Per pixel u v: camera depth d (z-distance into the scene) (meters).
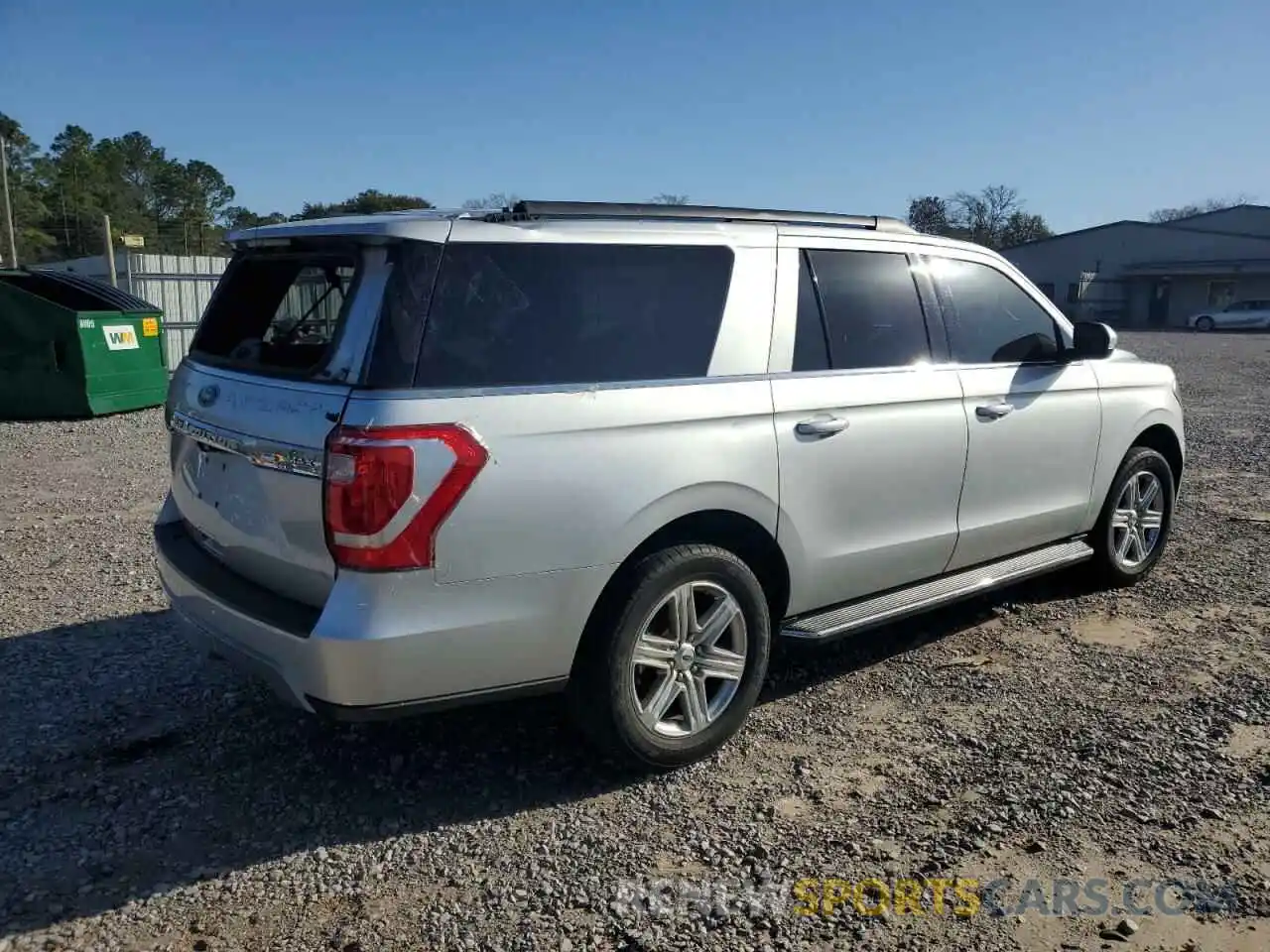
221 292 4.37
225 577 3.89
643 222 4.10
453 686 3.50
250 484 3.68
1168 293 56.62
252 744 4.27
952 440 4.84
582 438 3.63
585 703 3.82
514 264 3.67
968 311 5.12
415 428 3.31
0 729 4.37
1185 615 5.78
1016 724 4.43
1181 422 6.45
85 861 3.45
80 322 13.29
